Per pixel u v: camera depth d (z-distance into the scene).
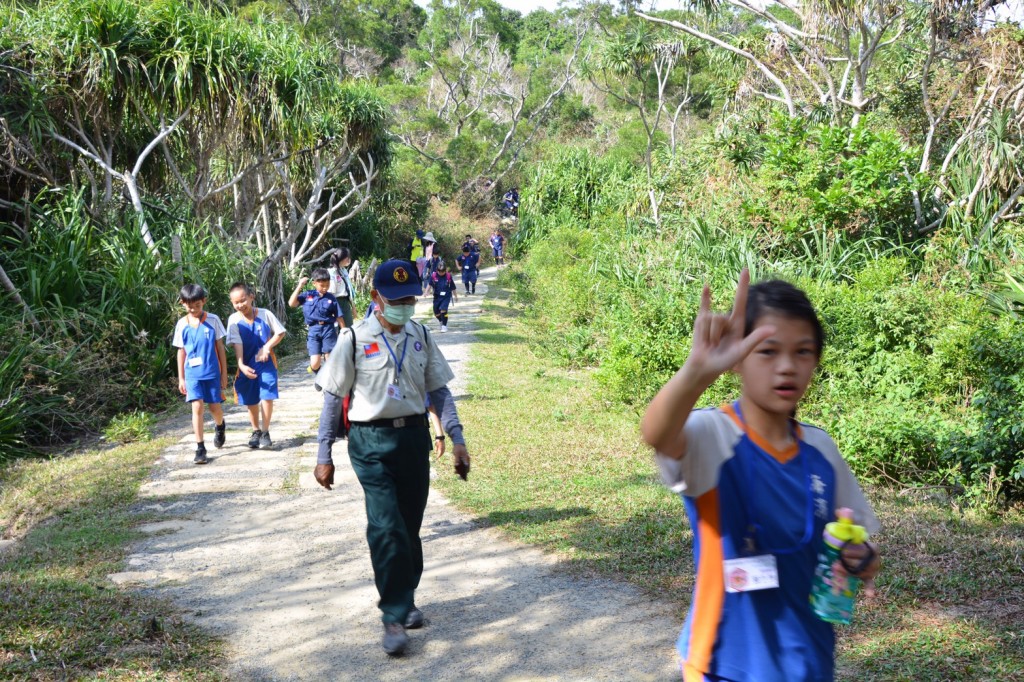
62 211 12.17
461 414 10.01
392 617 4.31
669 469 2.21
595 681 4.02
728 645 2.24
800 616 2.24
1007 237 11.59
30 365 9.33
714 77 34.78
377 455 4.36
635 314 11.56
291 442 9.06
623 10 25.16
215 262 14.09
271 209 23.36
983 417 6.82
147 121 14.26
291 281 18.86
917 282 10.76
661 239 15.38
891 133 13.92
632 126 36.62
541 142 48.75
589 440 8.69
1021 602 4.57
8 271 10.93
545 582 5.20
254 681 4.07
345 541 6.09
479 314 21.30
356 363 4.38
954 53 15.08
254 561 5.73
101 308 11.16
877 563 2.23
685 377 2.04
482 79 50.28
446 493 7.06
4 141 12.44
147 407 10.93
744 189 14.53
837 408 8.28
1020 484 6.45
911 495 6.63
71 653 4.08
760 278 11.89
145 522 6.56
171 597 5.10
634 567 5.32
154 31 13.76
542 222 32.38
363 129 19.70
